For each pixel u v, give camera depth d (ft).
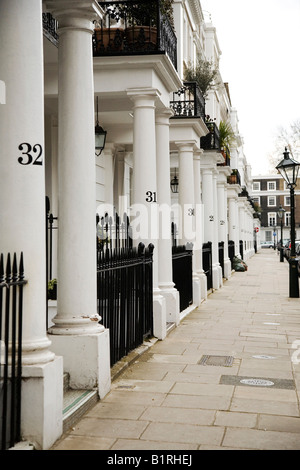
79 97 20.61
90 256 20.65
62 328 20.52
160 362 27.12
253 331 36.73
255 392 21.89
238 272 104.22
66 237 20.48
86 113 20.68
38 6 15.93
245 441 16.42
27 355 15.56
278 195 345.31
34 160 15.58
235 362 27.37
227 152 82.79
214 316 43.96
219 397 21.13
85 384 20.33
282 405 20.16
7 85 15.44
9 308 15.34
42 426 15.25
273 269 113.19
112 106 36.60
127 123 46.73
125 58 31.76
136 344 29.30
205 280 56.29
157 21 32.09
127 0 32.76
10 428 14.84
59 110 20.88
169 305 38.40
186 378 24.03
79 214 20.42
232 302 54.19
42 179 15.87
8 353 15.47
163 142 37.17
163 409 19.52
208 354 29.19
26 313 15.65
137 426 17.69
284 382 23.52
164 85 35.55
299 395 21.53
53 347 20.45
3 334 15.69
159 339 33.09
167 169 37.50
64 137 20.57
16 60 15.47
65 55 20.79
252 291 65.98
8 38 15.48
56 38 27.66
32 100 15.61
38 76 15.80
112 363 24.43
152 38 32.48
